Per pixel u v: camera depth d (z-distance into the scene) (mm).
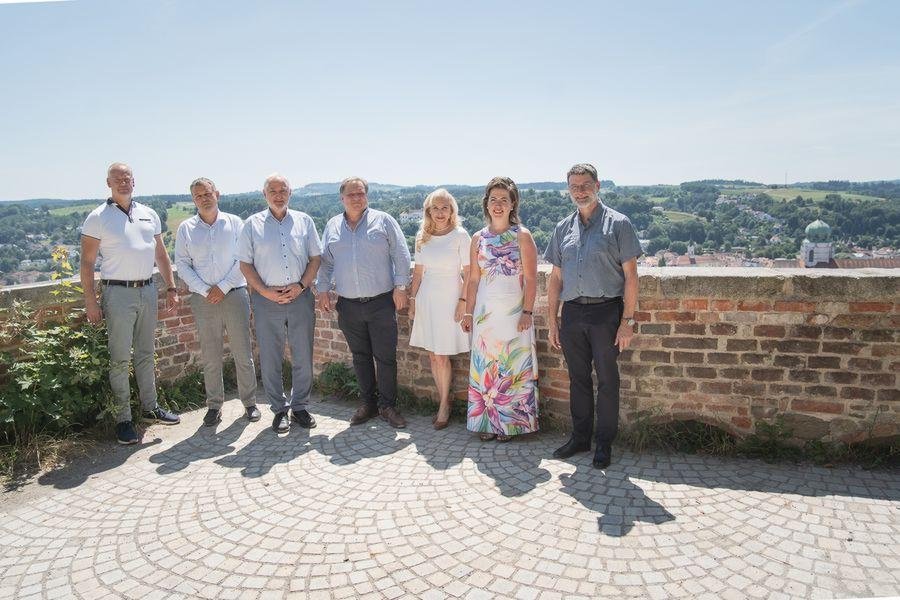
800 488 3393
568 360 3949
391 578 2633
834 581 2504
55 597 2604
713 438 3979
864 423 3699
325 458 4133
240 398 5273
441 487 3574
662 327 4031
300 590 2570
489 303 4227
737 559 2689
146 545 3023
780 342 3795
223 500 3512
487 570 2668
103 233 4477
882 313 3576
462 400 5020
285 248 4680
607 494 3395
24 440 4305
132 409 4941
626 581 2549
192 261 4867
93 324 4699
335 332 5840
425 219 4578
